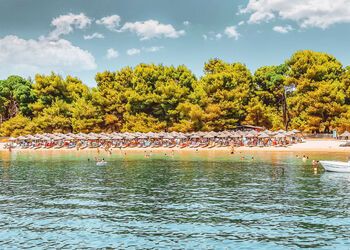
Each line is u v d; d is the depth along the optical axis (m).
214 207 31.00
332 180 43.50
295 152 78.62
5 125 122.44
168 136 97.00
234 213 29.05
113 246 22.48
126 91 118.94
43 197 35.88
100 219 28.00
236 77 115.31
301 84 105.25
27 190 39.59
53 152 93.25
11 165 63.94
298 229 25.05
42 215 29.25
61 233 24.91
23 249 22.16
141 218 28.12
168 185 41.50
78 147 99.12
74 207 31.70
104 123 119.50
